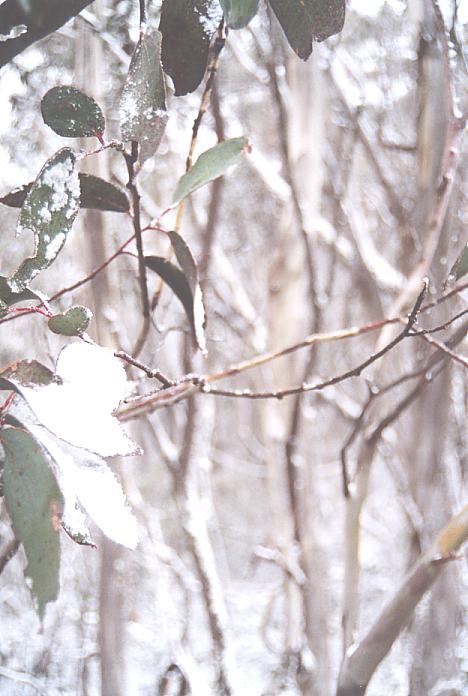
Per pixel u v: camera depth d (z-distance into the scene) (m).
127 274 3.02
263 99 3.91
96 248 2.24
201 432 4.05
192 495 3.63
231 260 4.99
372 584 5.57
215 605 3.56
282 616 5.48
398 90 3.41
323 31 1.16
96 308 2.25
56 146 2.99
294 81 3.30
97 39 2.17
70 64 2.77
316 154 3.35
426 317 2.14
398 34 3.44
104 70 2.36
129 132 1.12
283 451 3.72
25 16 1.20
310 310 3.60
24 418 1.06
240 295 4.27
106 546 2.59
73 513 1.05
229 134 3.54
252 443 7.07
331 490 5.62
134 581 4.61
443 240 2.11
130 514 1.03
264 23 3.19
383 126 3.44
